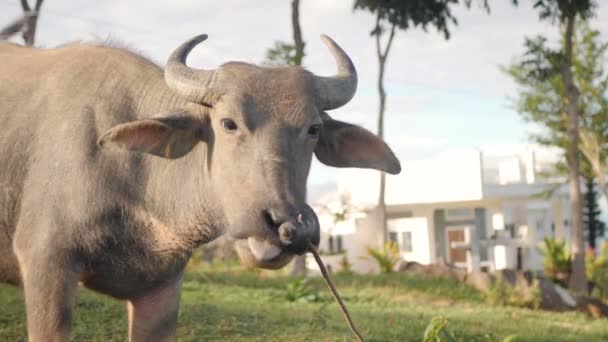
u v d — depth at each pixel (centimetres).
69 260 494
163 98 515
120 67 534
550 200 3525
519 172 3359
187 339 817
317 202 3403
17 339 724
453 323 1180
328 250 3472
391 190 3397
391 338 938
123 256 511
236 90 441
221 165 441
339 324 1002
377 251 2428
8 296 912
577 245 2317
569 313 1605
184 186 494
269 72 452
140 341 546
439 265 1980
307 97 443
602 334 1230
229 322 915
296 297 1443
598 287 2325
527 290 1698
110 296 536
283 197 410
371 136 490
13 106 529
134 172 502
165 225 504
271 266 411
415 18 2444
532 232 3403
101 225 498
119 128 452
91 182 496
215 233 497
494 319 1354
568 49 2344
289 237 397
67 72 532
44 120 516
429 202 3294
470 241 2953
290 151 427
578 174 2364
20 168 512
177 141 468
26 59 559
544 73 2362
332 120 490
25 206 503
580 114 3297
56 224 493
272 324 945
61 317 486
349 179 3566
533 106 3164
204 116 466
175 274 533
